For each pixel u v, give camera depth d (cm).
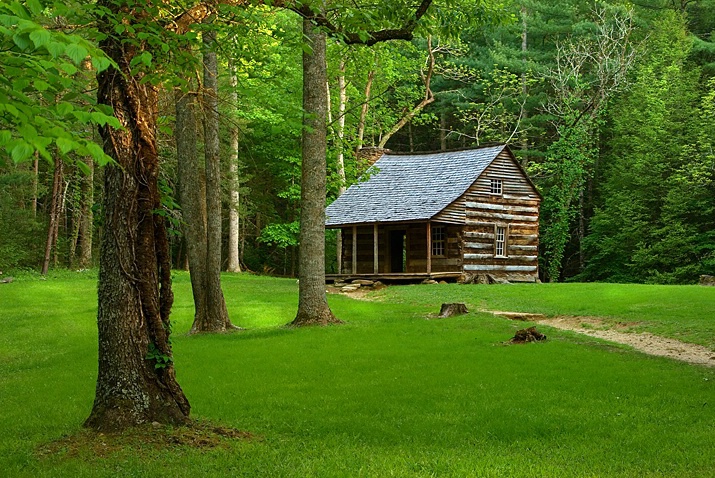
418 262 3206
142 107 772
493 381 1046
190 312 2139
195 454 700
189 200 1727
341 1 1030
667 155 3997
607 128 4591
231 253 3884
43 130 435
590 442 743
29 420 884
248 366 1220
